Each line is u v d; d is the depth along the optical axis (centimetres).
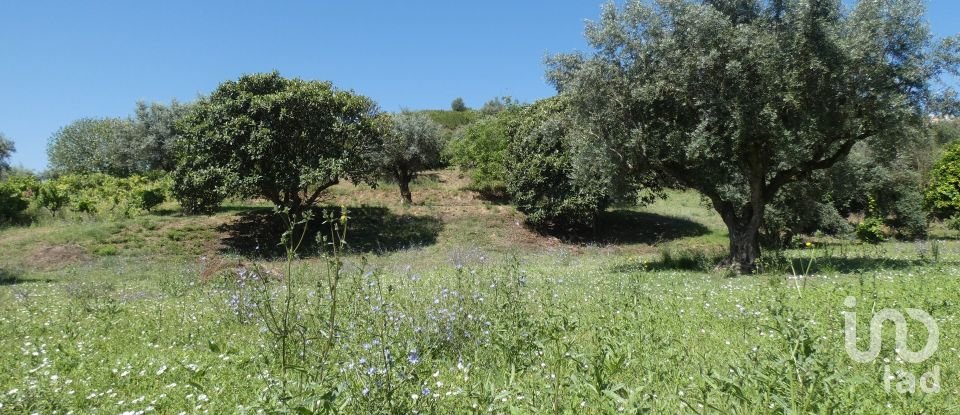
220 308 926
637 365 466
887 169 2161
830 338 531
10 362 616
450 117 5631
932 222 2805
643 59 1374
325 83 2569
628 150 1471
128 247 2220
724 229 2831
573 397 371
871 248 1827
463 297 679
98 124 4925
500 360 525
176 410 458
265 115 2306
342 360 486
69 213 2759
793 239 2108
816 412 315
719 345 575
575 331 634
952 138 2569
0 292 1374
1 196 2611
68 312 950
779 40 1284
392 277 1210
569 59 1471
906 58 1270
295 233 2445
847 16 1296
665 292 974
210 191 2245
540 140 2555
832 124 1339
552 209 2562
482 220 2764
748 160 1455
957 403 386
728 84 1320
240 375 523
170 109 4031
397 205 2994
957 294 809
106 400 480
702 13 1270
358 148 2494
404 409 356
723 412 338
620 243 2620
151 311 970
